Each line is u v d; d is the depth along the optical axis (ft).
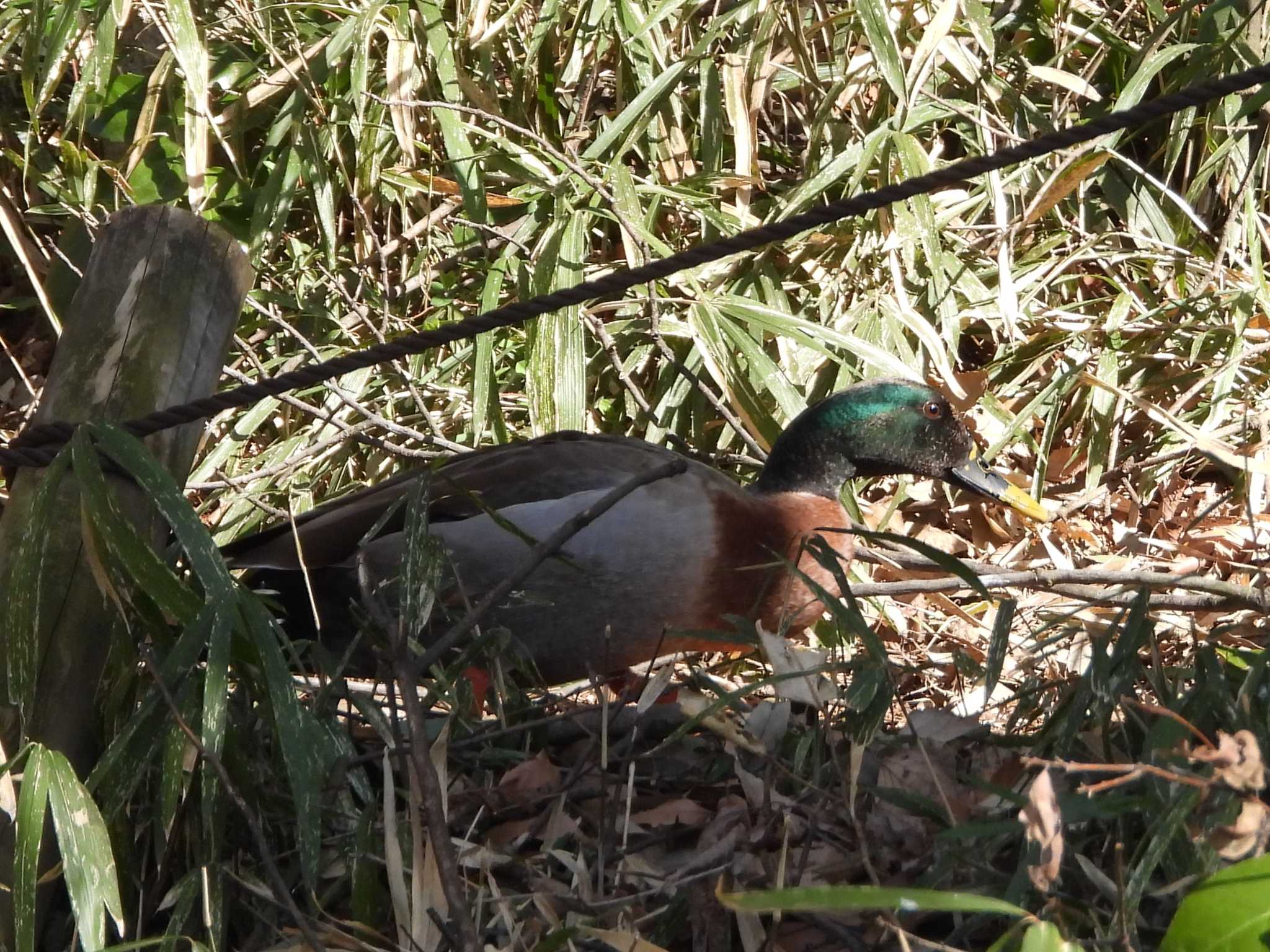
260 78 28.86
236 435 26.17
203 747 12.58
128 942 13.74
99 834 12.55
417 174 28.12
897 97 28.07
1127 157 31.45
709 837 15.07
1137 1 31.94
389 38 27.45
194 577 16.69
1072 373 26.11
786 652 15.98
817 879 13.99
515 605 19.27
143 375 15.08
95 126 28.81
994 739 16.33
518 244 26.71
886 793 13.83
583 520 14.85
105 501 13.70
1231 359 26.04
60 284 27.25
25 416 28.14
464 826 15.56
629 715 17.58
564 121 31.01
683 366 25.29
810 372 27.07
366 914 13.69
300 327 28.58
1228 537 24.59
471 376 27.35
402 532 19.29
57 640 14.35
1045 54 32.04
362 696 14.97
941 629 23.15
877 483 27.53
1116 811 11.89
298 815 13.10
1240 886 9.84
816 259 28.14
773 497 21.71
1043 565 24.54
